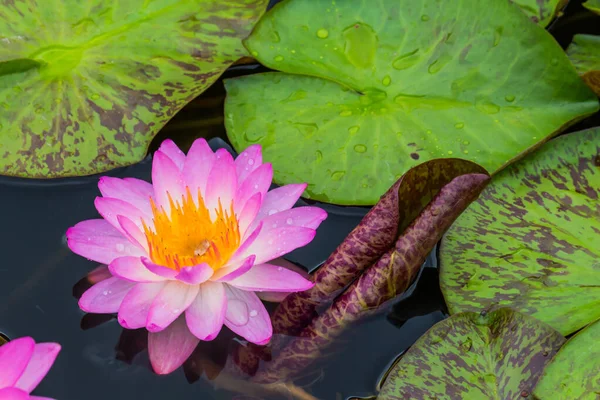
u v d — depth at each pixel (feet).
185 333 3.10
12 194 3.27
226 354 3.10
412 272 3.12
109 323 3.14
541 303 3.09
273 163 3.27
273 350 3.10
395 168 3.25
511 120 3.30
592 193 3.19
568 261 3.13
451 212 3.07
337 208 3.27
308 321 3.13
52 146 3.26
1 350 2.92
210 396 3.05
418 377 3.01
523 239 3.16
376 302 3.11
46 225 3.23
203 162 3.18
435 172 3.09
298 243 3.09
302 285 3.08
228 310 3.08
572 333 3.05
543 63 3.32
